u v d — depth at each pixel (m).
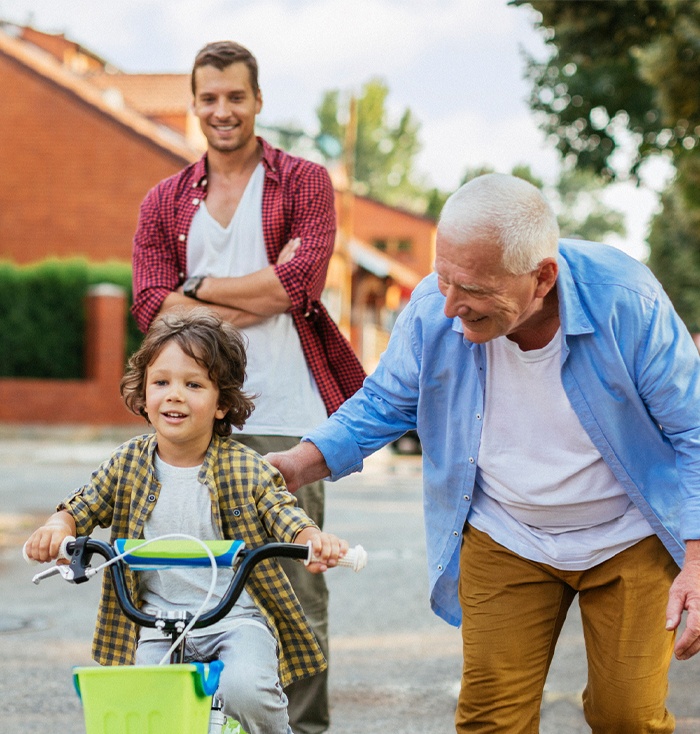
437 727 5.38
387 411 3.84
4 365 28.03
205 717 2.75
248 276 4.68
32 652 6.82
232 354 3.46
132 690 2.64
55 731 5.29
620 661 3.54
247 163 4.86
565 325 3.40
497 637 3.60
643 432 3.54
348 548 3.06
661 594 3.56
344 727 5.36
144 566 3.03
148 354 3.40
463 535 3.79
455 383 3.66
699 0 10.21
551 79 14.80
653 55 10.55
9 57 33.56
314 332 4.84
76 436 26.94
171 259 4.88
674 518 3.55
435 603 3.92
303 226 4.80
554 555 3.60
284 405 4.72
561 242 3.63
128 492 3.50
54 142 33.50
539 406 3.53
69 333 28.25
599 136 14.89
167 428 3.37
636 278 3.50
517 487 3.61
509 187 3.18
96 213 33.41
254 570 3.44
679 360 3.47
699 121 11.10
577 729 5.40
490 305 3.20
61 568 2.98
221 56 4.75
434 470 3.80
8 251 33.62
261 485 3.46
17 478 17.44
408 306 3.81
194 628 2.99
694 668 6.65
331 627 7.54
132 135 33.34
